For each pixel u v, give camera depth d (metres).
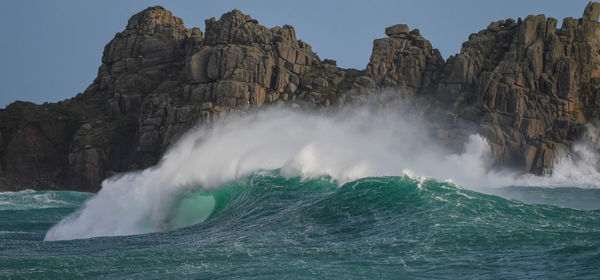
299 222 58.72
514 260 39.44
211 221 72.69
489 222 50.44
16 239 75.75
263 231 56.81
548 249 41.62
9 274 40.03
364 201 61.53
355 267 39.31
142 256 44.91
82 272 40.34
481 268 37.94
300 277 36.94
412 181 62.53
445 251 42.75
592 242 42.91
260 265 40.56
